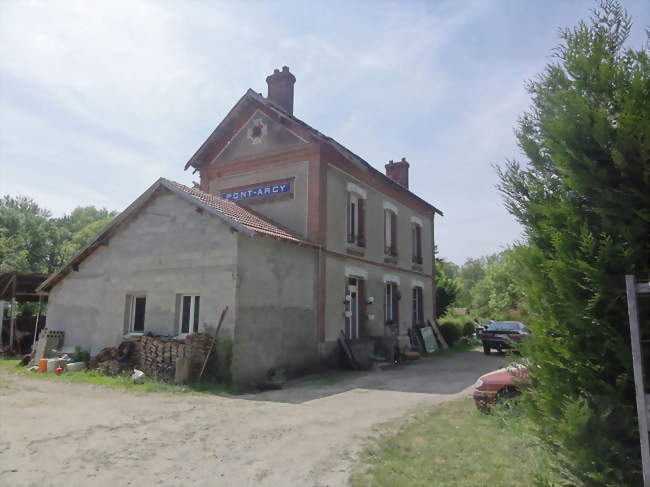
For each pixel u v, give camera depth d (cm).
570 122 402
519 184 460
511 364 547
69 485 502
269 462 573
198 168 1766
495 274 3922
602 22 425
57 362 1296
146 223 1340
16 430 700
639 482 348
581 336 379
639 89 367
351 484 499
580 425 358
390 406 896
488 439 638
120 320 1341
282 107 1702
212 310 1159
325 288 1476
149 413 816
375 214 1873
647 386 346
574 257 389
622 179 378
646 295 352
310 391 1077
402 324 2031
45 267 4503
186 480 518
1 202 5038
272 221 1515
